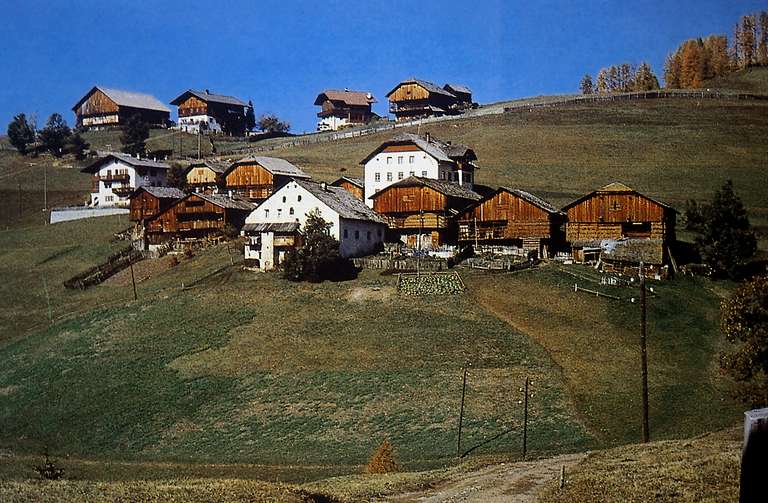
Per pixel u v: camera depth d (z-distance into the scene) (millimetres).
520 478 45188
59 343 90125
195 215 129500
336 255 102188
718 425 61969
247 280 103938
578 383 71125
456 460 56469
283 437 65500
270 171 144125
